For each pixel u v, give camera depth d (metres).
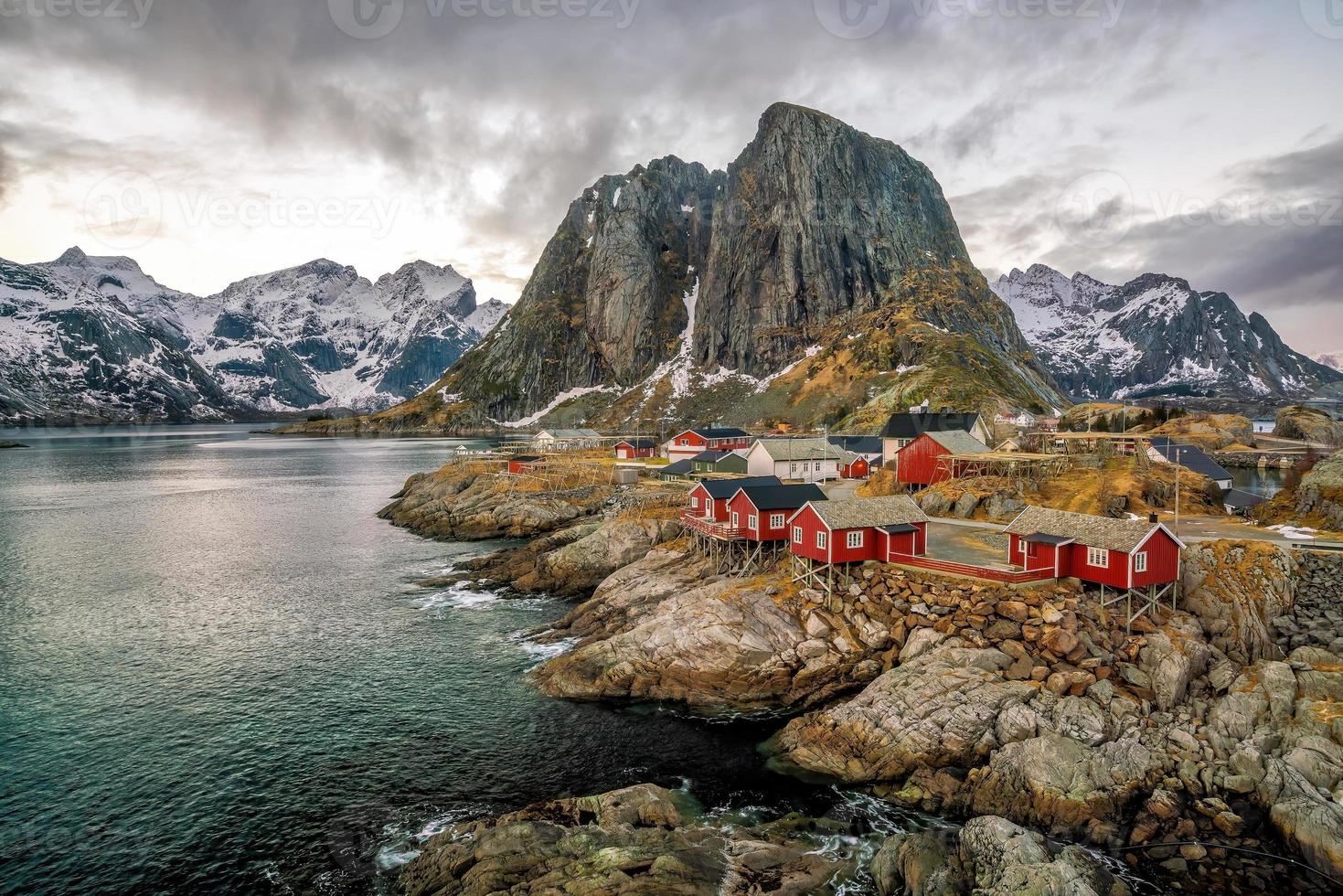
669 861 25.55
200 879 27.78
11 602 64.69
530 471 119.50
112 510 117.69
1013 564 45.31
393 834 30.34
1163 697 33.97
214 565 78.56
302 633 55.75
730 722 39.66
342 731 39.53
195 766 35.91
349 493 141.12
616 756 36.28
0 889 27.25
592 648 46.78
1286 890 24.66
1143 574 39.19
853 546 46.12
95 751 37.50
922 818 30.14
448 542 91.12
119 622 58.75
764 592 46.44
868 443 105.75
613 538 69.19
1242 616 38.78
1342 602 39.38
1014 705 33.41
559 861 25.88
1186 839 26.83
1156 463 73.81
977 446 74.81
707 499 62.19
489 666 48.62
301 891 27.05
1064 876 22.47
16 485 153.25
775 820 30.27
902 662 39.94
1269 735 30.11
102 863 28.67
